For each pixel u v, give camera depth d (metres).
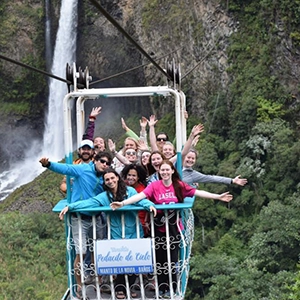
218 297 30.50
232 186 39.53
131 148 10.13
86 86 9.02
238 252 35.28
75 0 58.19
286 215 32.91
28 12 60.97
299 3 41.62
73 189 8.41
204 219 38.50
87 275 8.50
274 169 38.69
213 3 46.41
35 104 61.38
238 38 45.31
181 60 49.22
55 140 60.47
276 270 32.25
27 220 41.19
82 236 8.27
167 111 50.94
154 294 8.43
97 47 57.38
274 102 42.59
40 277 35.03
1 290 33.34
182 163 9.64
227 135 44.56
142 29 52.69
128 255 8.08
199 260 33.25
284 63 42.84
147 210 8.02
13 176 59.88
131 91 8.73
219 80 46.12
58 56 59.84
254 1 44.88
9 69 60.84
